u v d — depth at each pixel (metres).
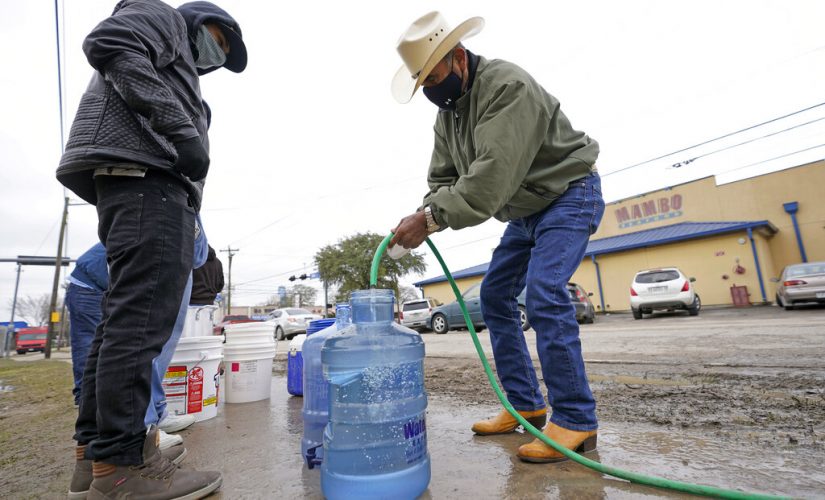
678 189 18.92
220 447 2.01
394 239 1.56
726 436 1.72
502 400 1.69
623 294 17.20
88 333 2.60
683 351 4.32
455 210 1.47
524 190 1.69
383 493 1.21
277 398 3.31
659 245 16.45
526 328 8.79
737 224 14.98
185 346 2.60
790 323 6.69
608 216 20.61
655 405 2.28
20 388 5.95
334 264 24.14
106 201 1.33
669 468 1.41
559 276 1.60
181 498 1.35
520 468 1.50
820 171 16.78
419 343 1.41
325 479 1.29
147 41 1.33
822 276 9.98
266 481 1.52
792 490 1.21
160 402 2.34
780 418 1.92
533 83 1.65
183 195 1.46
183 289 1.44
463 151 1.87
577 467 1.49
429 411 2.49
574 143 1.73
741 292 14.61
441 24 1.74
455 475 1.47
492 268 1.99
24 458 2.14
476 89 1.68
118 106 1.34
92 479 1.45
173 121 1.26
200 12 1.70
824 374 2.75
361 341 1.32
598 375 3.31
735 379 2.80
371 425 1.26
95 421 1.44
